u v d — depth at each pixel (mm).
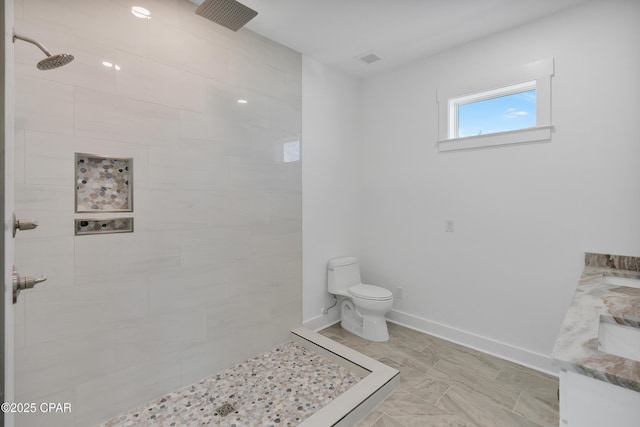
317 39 2496
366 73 3176
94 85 1626
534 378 2137
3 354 694
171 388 1952
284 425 1692
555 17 2137
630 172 1891
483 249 2510
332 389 2012
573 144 2082
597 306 1212
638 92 1856
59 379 1549
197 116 2045
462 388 2033
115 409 1731
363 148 3344
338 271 2967
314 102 2863
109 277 1697
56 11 1507
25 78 1428
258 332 2438
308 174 2828
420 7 2078
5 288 714
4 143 707
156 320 1878
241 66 2289
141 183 1803
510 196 2359
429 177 2820
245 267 2340
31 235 1458
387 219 3150
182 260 1985
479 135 2500
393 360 2387
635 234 1881
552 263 2186
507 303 2395
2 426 690
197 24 2043
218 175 2162
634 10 1864
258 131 2410
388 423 1727
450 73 2658
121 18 1717
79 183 1627
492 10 2111
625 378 701
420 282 2908
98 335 1665
